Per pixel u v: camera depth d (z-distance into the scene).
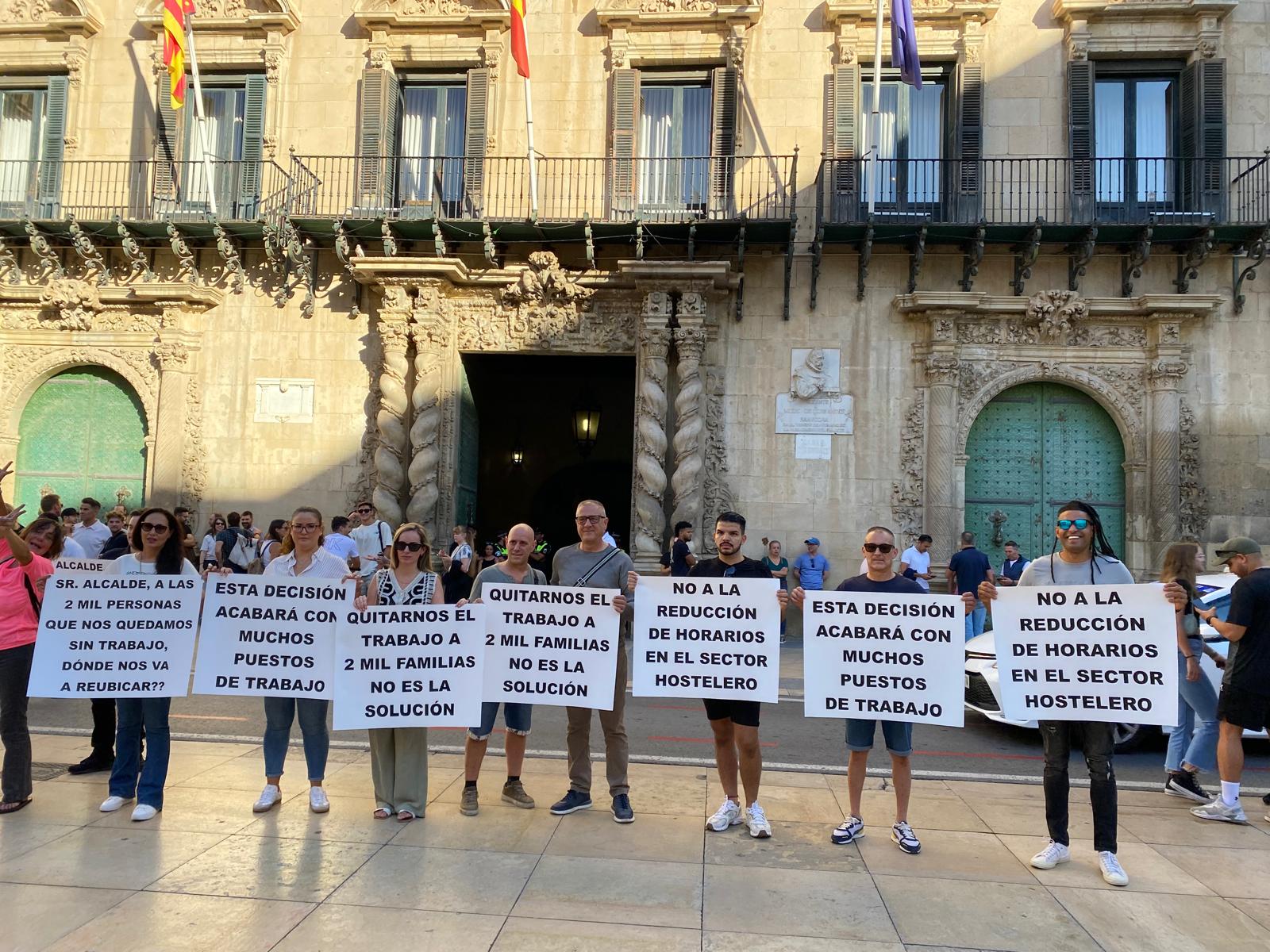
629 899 4.43
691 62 15.70
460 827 5.41
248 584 5.64
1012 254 15.09
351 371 15.79
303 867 4.73
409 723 5.42
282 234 15.09
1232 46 14.92
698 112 15.93
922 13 15.22
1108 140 15.27
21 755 5.61
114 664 5.59
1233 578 8.61
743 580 5.51
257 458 15.77
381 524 12.05
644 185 15.73
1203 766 6.32
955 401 14.81
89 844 5.00
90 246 15.60
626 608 5.67
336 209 15.88
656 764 7.18
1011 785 6.70
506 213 15.66
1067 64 15.08
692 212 14.97
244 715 8.79
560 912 4.27
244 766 6.69
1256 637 5.79
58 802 5.75
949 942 4.05
